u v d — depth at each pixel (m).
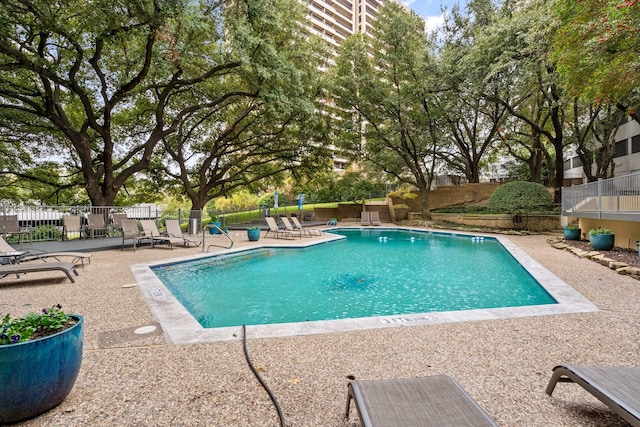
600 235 8.38
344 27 58.72
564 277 6.02
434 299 5.79
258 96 14.59
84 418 2.06
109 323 3.81
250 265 8.87
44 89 13.27
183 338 3.37
